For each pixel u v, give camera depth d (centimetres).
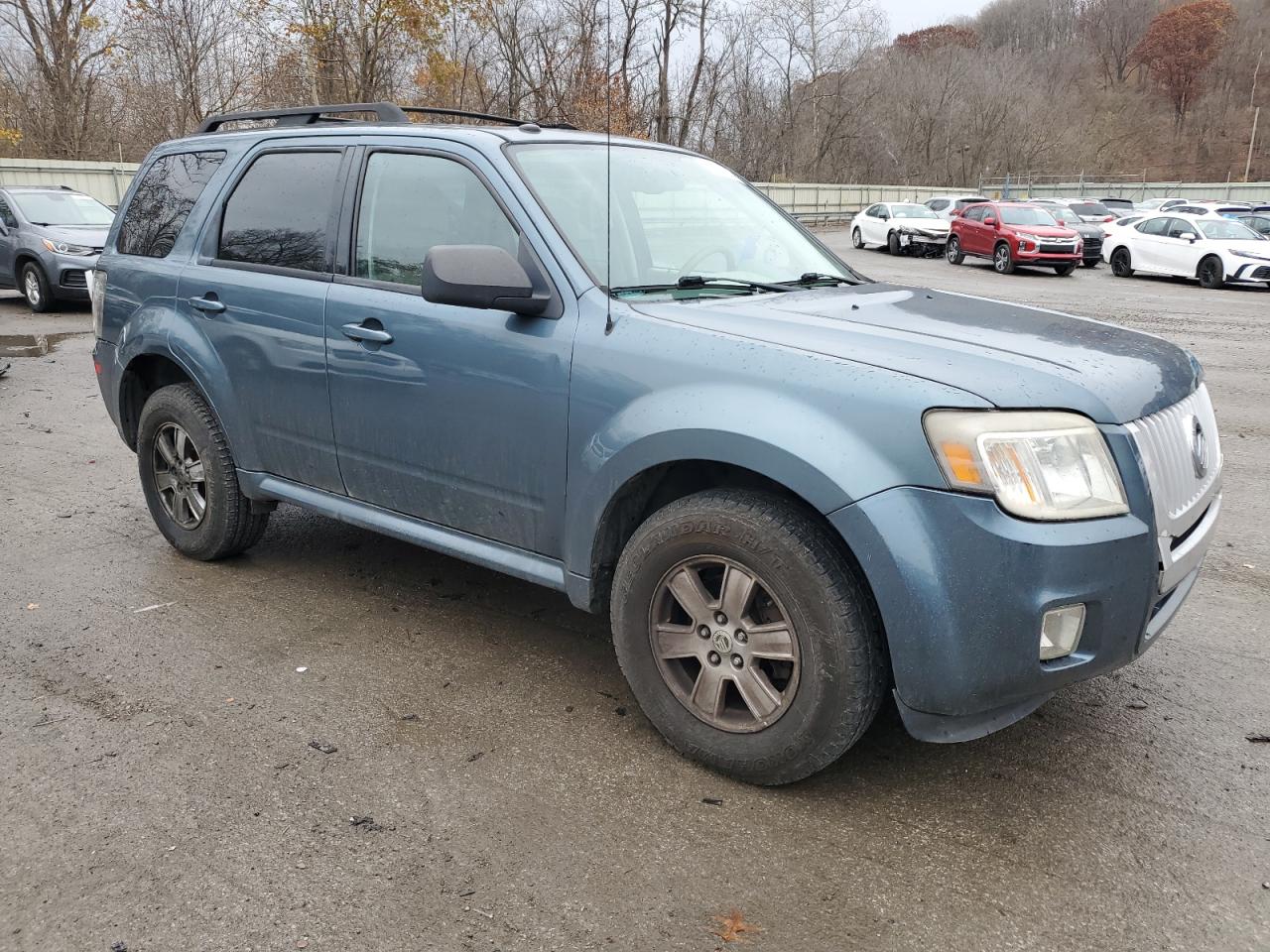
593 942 231
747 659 288
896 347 279
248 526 460
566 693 351
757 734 288
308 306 388
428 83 2559
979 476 248
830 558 268
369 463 380
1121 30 12481
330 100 2375
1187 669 375
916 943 231
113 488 603
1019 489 250
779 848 266
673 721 306
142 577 457
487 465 340
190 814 278
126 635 395
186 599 431
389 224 371
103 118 3188
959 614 251
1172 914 242
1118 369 284
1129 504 262
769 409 270
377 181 378
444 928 235
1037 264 2358
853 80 5903
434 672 366
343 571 466
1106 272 2553
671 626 306
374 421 371
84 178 2383
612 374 302
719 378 282
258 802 284
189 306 440
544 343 318
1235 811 285
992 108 7831
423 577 460
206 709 337
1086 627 261
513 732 324
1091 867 259
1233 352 1191
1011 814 282
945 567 251
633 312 308
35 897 245
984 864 260
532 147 357
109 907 242
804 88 5366
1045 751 316
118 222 499
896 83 7444
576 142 378
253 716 333
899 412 256
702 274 359
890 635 258
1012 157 7994
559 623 412
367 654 380
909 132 7481
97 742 316
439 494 361
